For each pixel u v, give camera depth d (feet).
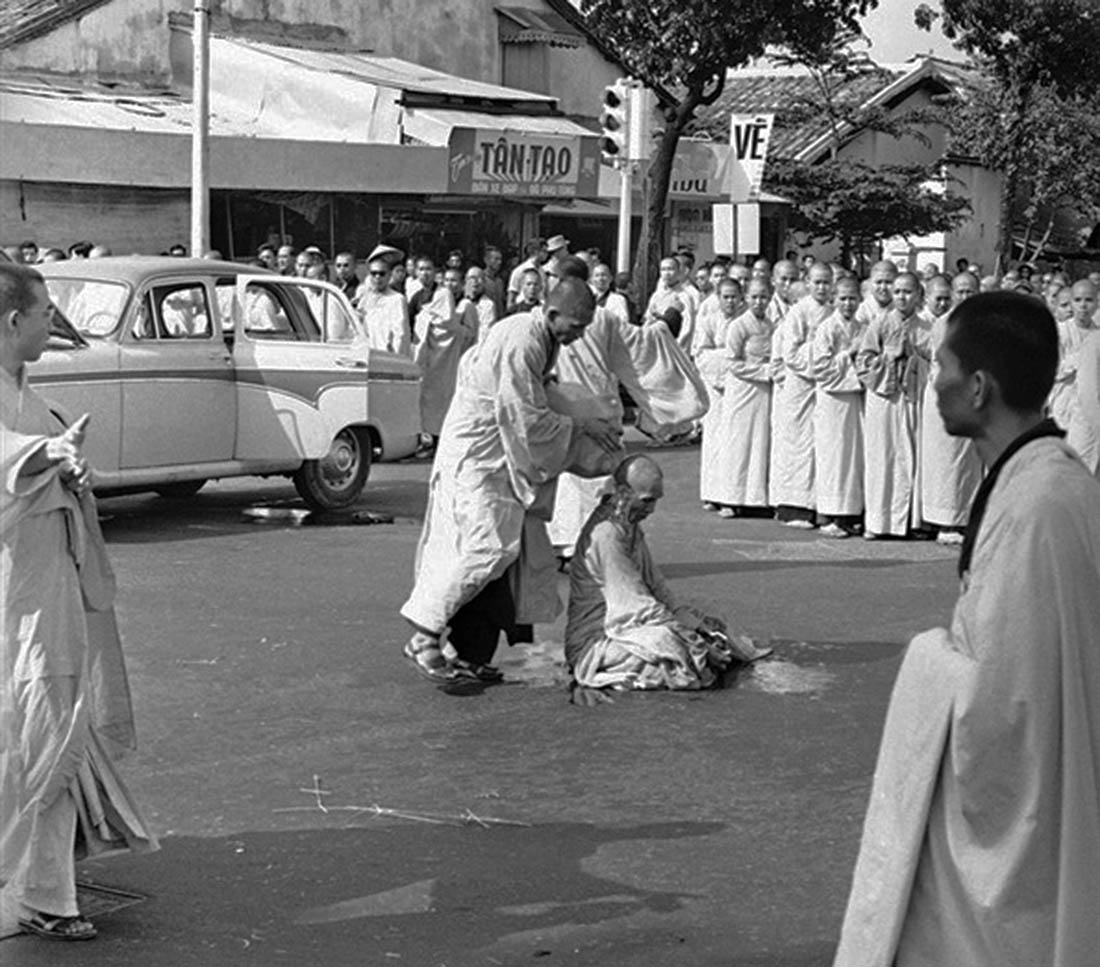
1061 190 158.30
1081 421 45.16
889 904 14.28
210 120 95.91
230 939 21.77
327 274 73.10
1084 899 13.78
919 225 131.85
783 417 56.54
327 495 55.36
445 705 33.06
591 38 121.90
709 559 49.75
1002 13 137.90
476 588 33.81
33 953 21.06
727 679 35.35
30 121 85.46
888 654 37.78
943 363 14.90
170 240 88.53
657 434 43.27
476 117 102.27
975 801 13.96
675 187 117.29
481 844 25.49
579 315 33.60
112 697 22.03
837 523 55.21
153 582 43.98
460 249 106.32
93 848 21.79
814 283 56.24
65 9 94.73
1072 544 13.84
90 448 49.01
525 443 33.73
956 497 52.95
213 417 52.19
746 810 27.22
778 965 21.25
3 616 20.63
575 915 22.77
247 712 32.37
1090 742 13.83
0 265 21.17
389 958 21.29
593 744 30.63
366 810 26.96
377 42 113.29
